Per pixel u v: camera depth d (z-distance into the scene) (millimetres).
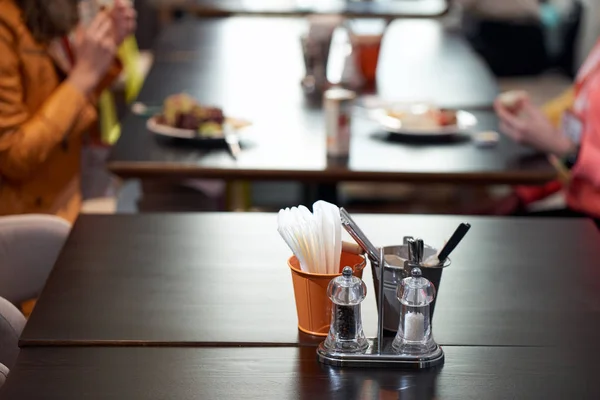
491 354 1716
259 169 2846
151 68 4203
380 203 5441
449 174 2855
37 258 2451
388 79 4098
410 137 3195
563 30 7473
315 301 1748
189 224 2371
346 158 2961
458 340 1768
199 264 2109
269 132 3234
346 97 2939
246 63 4348
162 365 1659
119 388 1578
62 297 1924
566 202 3402
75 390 1569
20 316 2051
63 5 3080
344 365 1656
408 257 1722
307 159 2939
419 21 5617
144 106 3541
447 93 3867
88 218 2396
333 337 1679
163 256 2154
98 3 3531
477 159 2992
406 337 1672
